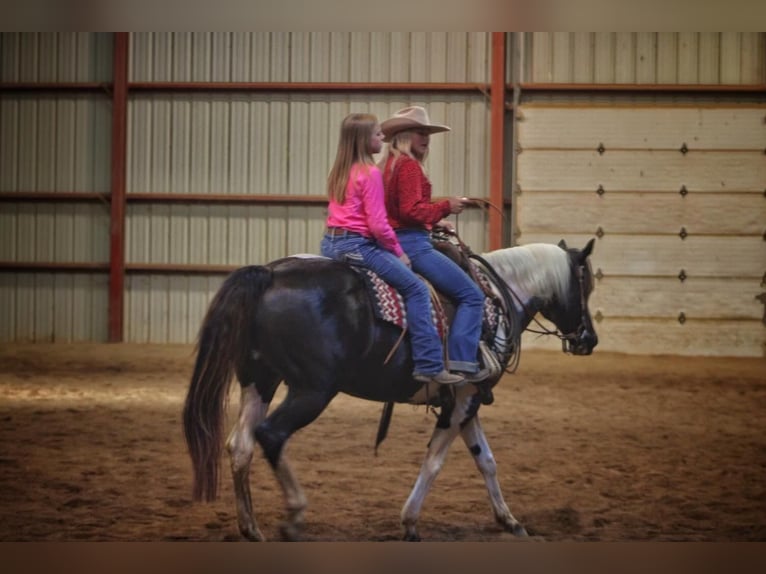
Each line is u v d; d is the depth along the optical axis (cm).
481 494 577
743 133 1359
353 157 462
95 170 1423
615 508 554
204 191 1420
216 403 423
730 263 1363
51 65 1419
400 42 1397
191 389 425
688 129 1364
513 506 553
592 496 580
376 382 461
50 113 1420
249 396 453
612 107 1368
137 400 922
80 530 490
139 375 1106
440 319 461
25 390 981
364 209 457
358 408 890
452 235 494
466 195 1395
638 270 1373
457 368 461
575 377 1125
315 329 437
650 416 871
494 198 1376
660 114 1365
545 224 1383
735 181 1361
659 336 1370
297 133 1411
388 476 618
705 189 1364
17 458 660
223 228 1418
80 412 849
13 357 1252
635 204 1372
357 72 1402
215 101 1416
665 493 591
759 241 1359
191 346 1389
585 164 1375
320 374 439
